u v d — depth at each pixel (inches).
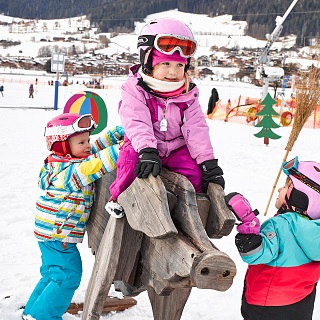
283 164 92.4
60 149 108.3
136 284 87.5
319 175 85.8
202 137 84.4
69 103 184.4
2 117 668.1
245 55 6048.2
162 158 85.7
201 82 3570.4
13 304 120.6
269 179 315.9
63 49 6648.6
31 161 331.3
